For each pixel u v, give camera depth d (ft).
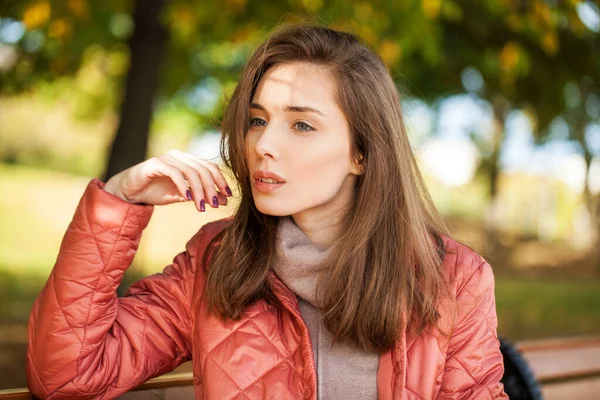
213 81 26.21
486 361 4.86
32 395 4.74
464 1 15.81
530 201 70.44
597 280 41.98
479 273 5.04
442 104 38.88
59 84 28.60
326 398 4.71
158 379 5.96
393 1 11.94
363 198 4.85
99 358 4.55
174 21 14.38
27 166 70.74
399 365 4.57
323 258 4.77
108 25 18.28
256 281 4.76
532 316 26.53
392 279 4.75
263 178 4.58
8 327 16.55
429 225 5.35
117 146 13.64
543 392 8.43
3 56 17.89
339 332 4.67
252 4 14.75
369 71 4.87
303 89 4.58
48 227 39.37
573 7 13.11
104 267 4.49
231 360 4.61
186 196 4.48
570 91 20.25
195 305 4.91
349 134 4.75
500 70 17.02
